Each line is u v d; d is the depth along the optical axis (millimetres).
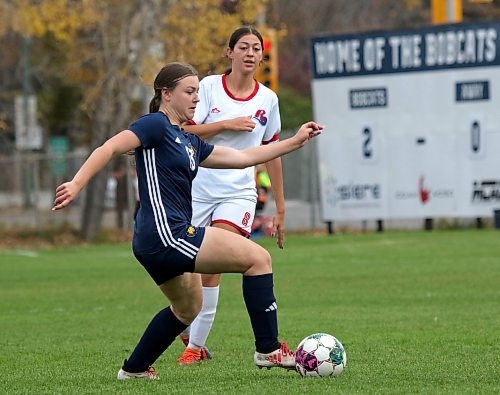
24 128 143125
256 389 26109
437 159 100000
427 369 29562
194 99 26625
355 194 101688
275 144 27500
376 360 31516
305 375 27828
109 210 142875
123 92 108688
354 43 100625
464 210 99938
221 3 104750
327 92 101625
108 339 39219
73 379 29359
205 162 27219
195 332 32625
